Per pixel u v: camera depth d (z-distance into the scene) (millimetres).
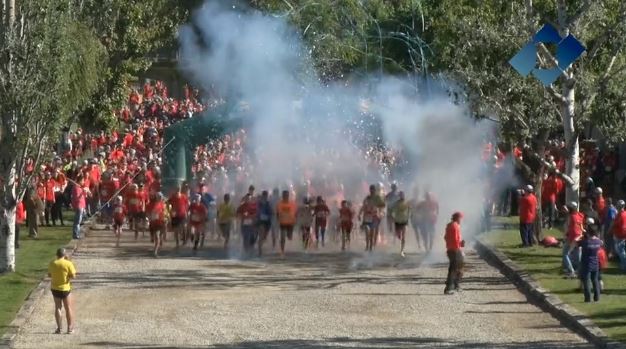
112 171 80500
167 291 51812
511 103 59406
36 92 56219
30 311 46062
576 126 59188
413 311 46812
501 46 58969
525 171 64438
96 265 59656
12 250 56750
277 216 65062
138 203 70188
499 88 59188
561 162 72438
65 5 57188
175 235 66188
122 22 91312
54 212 77562
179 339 41406
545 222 72312
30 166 59656
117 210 68000
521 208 63688
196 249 65062
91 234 72938
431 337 41500
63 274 42219
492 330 42719
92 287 52688
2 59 56094
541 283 51344
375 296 50469
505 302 48719
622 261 54031
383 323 44281
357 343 40500
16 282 53281
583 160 79875
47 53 56219
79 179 78875
